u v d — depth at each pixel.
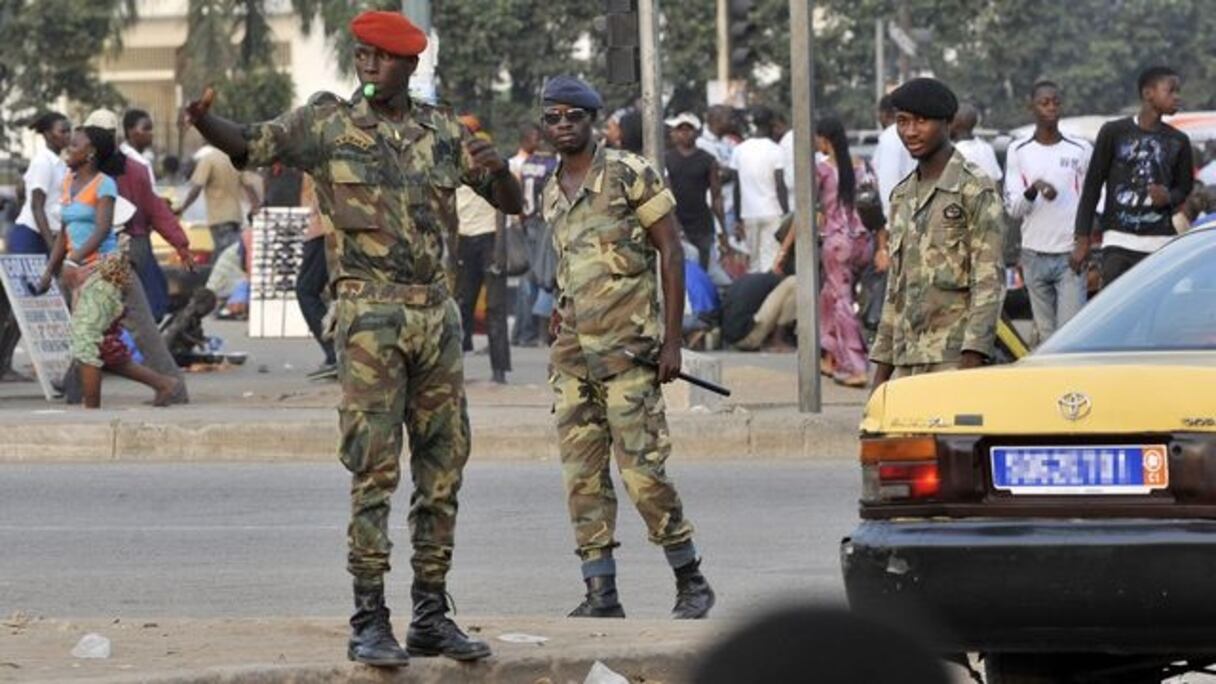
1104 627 12.39
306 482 27.95
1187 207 31.20
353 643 14.21
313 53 107.44
